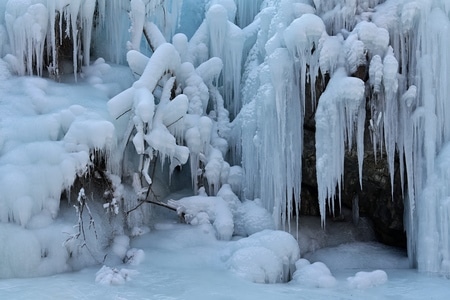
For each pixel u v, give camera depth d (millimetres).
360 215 9109
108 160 8234
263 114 8383
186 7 12039
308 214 9234
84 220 7809
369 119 7797
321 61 7605
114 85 9656
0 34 9320
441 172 7320
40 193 7363
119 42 10438
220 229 8352
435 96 7531
